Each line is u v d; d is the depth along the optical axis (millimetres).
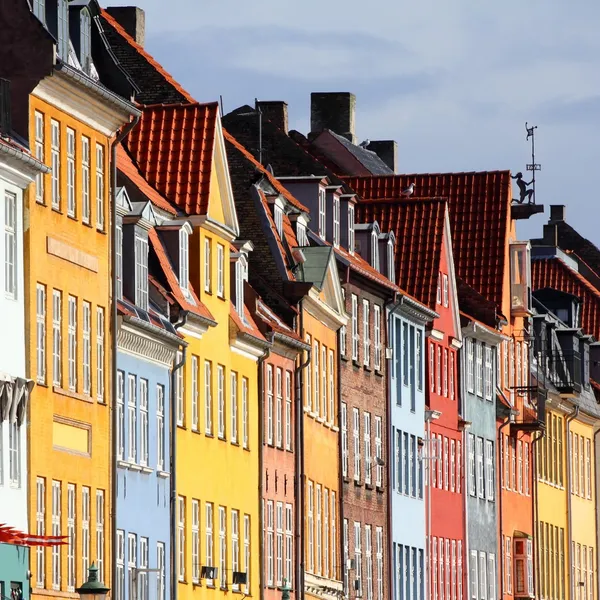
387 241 166250
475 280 191000
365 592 155500
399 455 164750
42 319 99250
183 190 122438
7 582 93812
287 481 137375
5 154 93438
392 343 163250
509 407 194000
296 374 139625
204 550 121438
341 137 195375
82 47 105500
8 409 94438
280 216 143875
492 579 189625
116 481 106688
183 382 118500
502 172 193500
